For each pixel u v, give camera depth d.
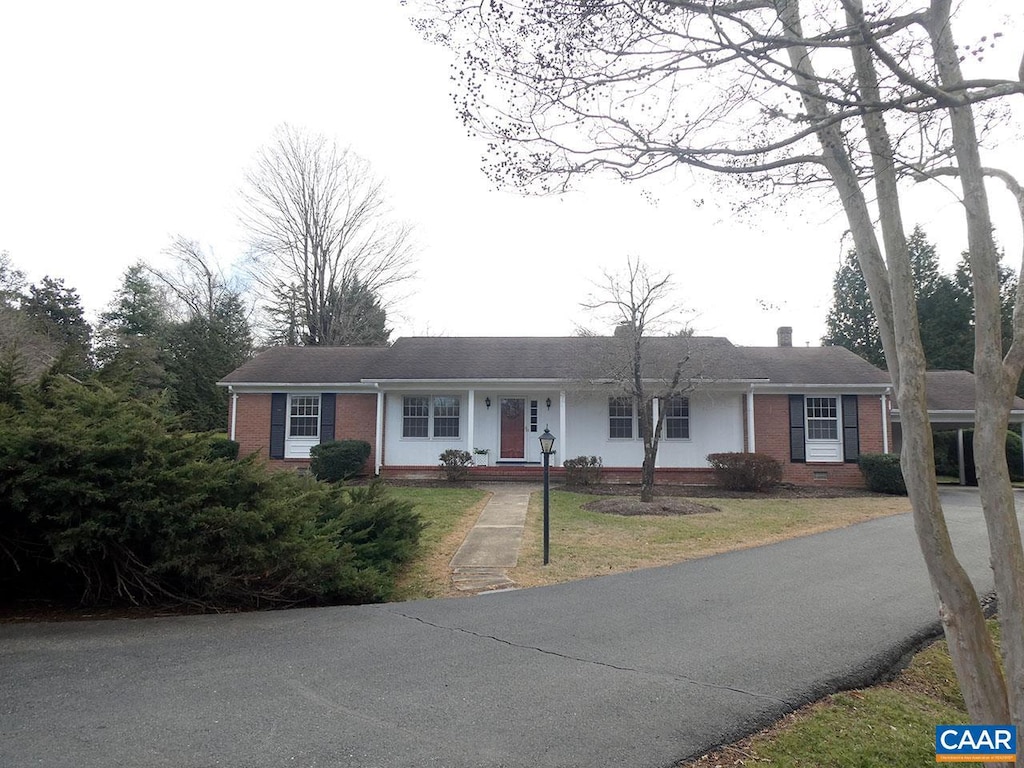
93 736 3.73
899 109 2.98
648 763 3.51
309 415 20.30
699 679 4.73
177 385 30.30
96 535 6.07
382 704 4.22
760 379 18.14
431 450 19.81
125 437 6.31
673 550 9.76
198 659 5.08
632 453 19.55
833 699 4.52
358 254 35.78
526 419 19.94
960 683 2.96
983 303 2.91
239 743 3.65
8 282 34.59
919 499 3.02
